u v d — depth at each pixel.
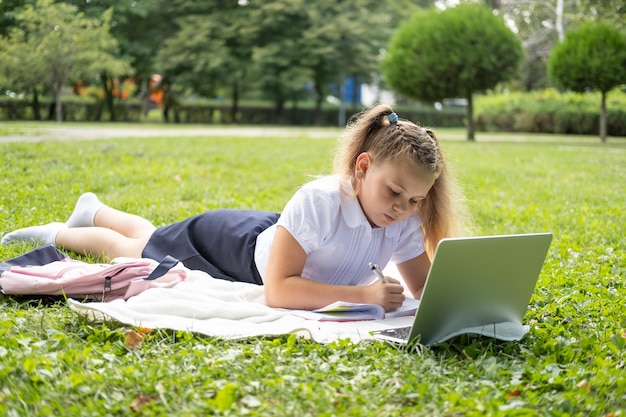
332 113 33.16
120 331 2.82
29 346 2.59
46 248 3.70
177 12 30.14
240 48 30.98
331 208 3.24
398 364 2.60
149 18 28.88
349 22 30.95
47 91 22.22
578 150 14.97
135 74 29.48
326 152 12.31
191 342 2.76
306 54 31.52
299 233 3.21
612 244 5.30
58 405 2.15
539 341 2.93
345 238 3.29
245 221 3.71
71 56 19.23
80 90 28.20
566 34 18.25
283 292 3.21
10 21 18.56
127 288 3.37
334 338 2.86
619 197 8.00
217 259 3.69
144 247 3.87
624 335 3.07
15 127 14.86
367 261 3.40
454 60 18.12
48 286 3.31
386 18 31.92
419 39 18.55
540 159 12.38
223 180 8.32
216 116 31.08
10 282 3.31
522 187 8.80
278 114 32.06
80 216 4.33
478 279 2.86
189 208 6.21
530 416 2.18
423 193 3.16
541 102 24.48
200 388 2.30
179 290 3.26
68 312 3.13
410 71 18.77
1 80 19.23
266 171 9.33
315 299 3.20
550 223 6.29
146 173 8.25
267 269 3.29
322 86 32.81
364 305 3.19
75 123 19.67
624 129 22.38
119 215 4.26
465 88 18.61
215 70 30.14
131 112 27.22
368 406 2.23
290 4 30.48
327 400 2.23
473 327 3.04
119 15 25.20
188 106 30.50
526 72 31.72
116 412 2.15
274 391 2.28
